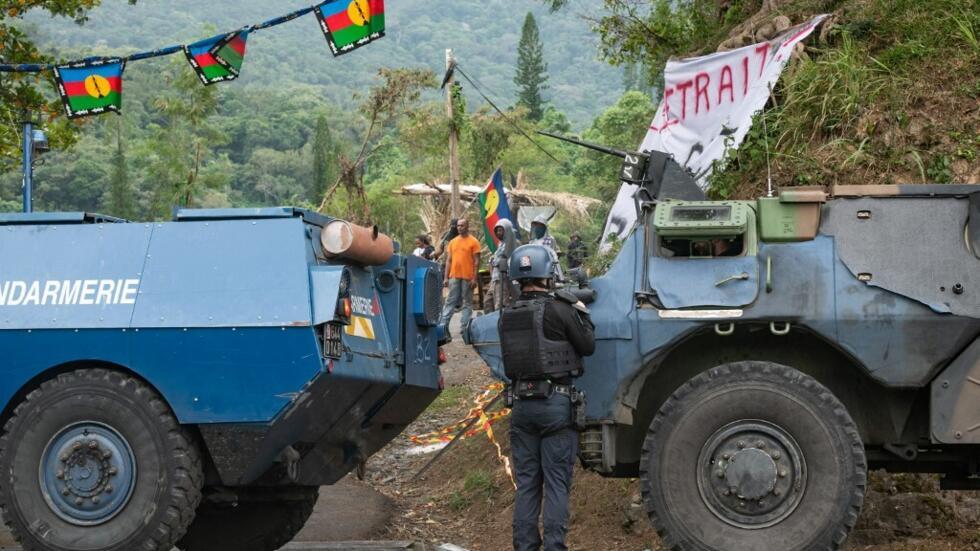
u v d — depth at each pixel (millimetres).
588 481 9539
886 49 10578
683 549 6582
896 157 9508
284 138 151250
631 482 9094
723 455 6605
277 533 8234
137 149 43781
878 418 7082
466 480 10883
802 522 6469
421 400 8023
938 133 9492
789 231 6781
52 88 21031
